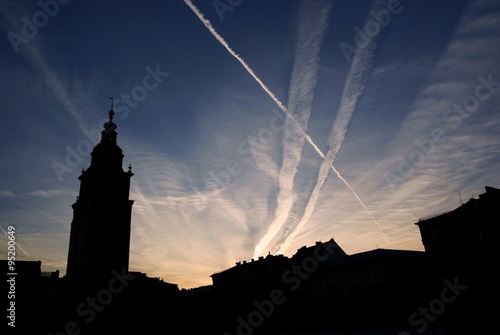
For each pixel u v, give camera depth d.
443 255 53.94
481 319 46.56
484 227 49.72
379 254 64.31
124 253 62.22
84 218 62.84
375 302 58.84
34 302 72.31
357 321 57.84
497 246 47.94
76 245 63.94
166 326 101.00
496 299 46.31
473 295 48.44
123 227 63.84
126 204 65.25
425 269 62.16
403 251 67.31
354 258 68.38
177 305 104.06
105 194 64.12
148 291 108.62
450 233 53.62
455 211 53.28
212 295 94.50
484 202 50.03
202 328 92.12
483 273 48.28
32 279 73.69
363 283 63.00
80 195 67.31
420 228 57.72
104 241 61.34
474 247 50.44
